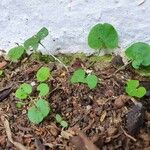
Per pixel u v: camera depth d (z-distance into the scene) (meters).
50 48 0.24
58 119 0.21
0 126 0.21
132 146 0.19
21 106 0.22
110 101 0.21
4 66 0.24
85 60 0.24
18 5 0.23
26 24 0.24
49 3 0.23
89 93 0.22
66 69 0.23
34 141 0.20
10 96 0.22
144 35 0.23
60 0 0.23
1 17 0.24
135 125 0.20
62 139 0.20
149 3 0.22
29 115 0.20
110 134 0.20
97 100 0.21
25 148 0.20
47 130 0.20
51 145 0.20
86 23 0.23
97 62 0.23
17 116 0.21
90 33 0.23
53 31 0.24
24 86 0.22
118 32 0.23
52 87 0.22
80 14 0.23
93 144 0.19
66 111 0.21
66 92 0.22
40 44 0.24
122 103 0.21
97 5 0.23
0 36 0.25
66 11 0.23
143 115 0.20
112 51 0.24
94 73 0.23
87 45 0.24
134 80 0.21
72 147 0.19
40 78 0.22
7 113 0.21
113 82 0.22
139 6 0.22
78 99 0.21
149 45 0.22
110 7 0.23
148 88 0.22
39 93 0.22
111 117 0.20
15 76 0.23
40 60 0.24
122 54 0.23
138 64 0.22
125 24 0.23
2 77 0.24
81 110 0.21
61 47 0.24
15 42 0.25
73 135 0.20
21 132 0.21
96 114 0.21
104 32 0.22
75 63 0.24
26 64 0.24
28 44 0.23
